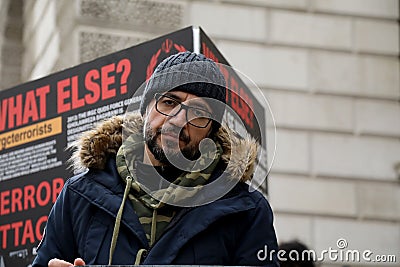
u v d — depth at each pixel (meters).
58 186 5.88
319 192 12.36
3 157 6.20
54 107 6.02
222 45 12.40
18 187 6.07
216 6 12.42
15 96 6.24
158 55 5.67
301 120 12.52
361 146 12.70
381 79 12.98
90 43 9.86
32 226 5.95
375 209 12.52
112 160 4.37
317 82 12.70
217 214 4.16
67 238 4.34
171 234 4.14
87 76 5.90
